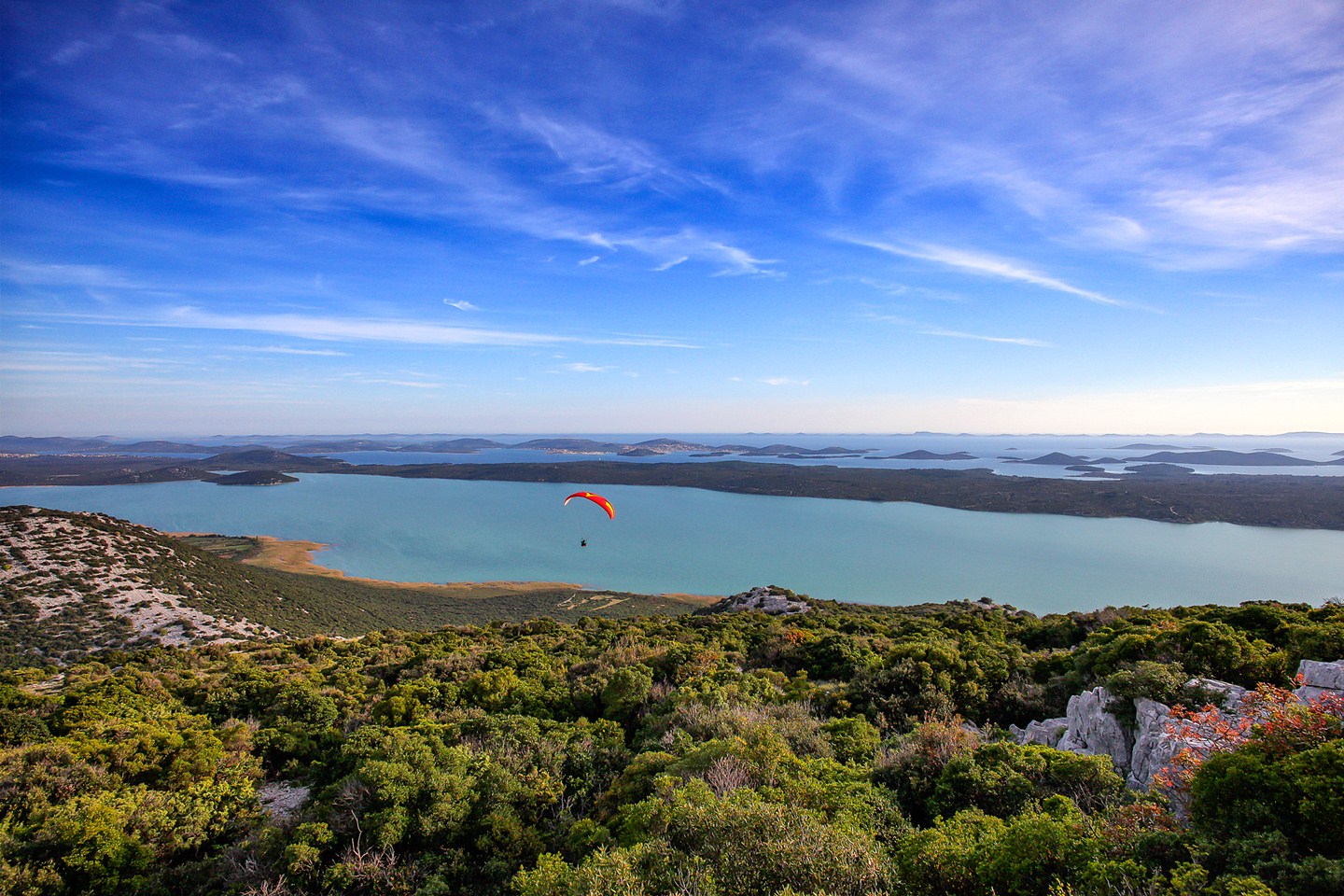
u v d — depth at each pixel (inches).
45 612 2559.1
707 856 323.9
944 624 1672.0
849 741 606.9
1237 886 225.6
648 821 383.2
